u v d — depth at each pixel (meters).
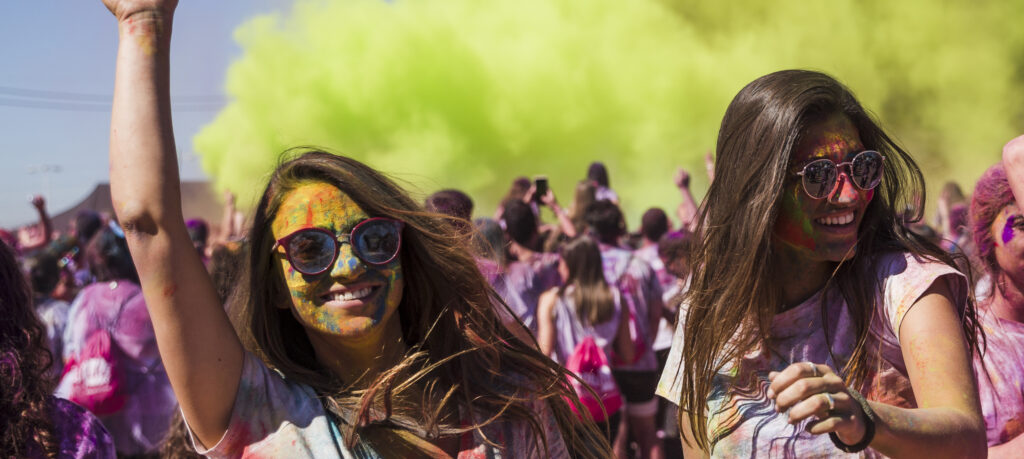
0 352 1.64
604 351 4.50
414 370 1.66
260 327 1.64
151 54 1.46
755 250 1.66
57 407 1.70
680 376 1.98
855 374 1.68
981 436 1.42
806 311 1.73
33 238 7.76
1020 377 1.95
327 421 1.51
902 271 1.62
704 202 1.85
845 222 1.66
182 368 1.43
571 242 4.55
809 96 1.65
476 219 3.81
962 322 1.61
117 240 4.31
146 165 1.41
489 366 1.65
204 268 1.48
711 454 1.82
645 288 4.91
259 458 1.47
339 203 1.56
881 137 1.73
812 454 1.65
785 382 1.29
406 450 1.54
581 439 1.75
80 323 4.19
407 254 1.69
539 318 4.50
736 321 1.73
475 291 1.70
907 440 1.32
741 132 1.73
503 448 1.57
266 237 1.61
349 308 1.55
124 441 4.15
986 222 2.07
